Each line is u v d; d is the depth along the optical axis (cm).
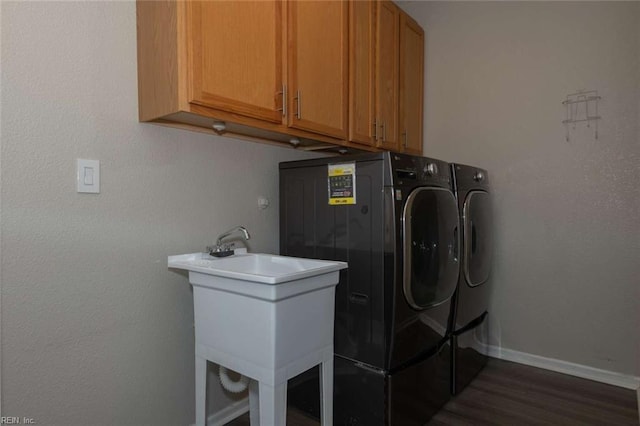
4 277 117
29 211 122
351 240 174
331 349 149
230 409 188
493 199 263
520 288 253
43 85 124
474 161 272
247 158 196
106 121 141
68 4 130
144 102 147
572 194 235
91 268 137
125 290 147
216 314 140
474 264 221
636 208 215
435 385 192
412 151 274
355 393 172
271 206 210
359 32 212
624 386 218
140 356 153
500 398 206
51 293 127
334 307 164
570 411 193
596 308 228
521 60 252
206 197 176
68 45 130
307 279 133
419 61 284
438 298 187
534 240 248
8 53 117
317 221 188
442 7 285
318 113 183
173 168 163
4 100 116
